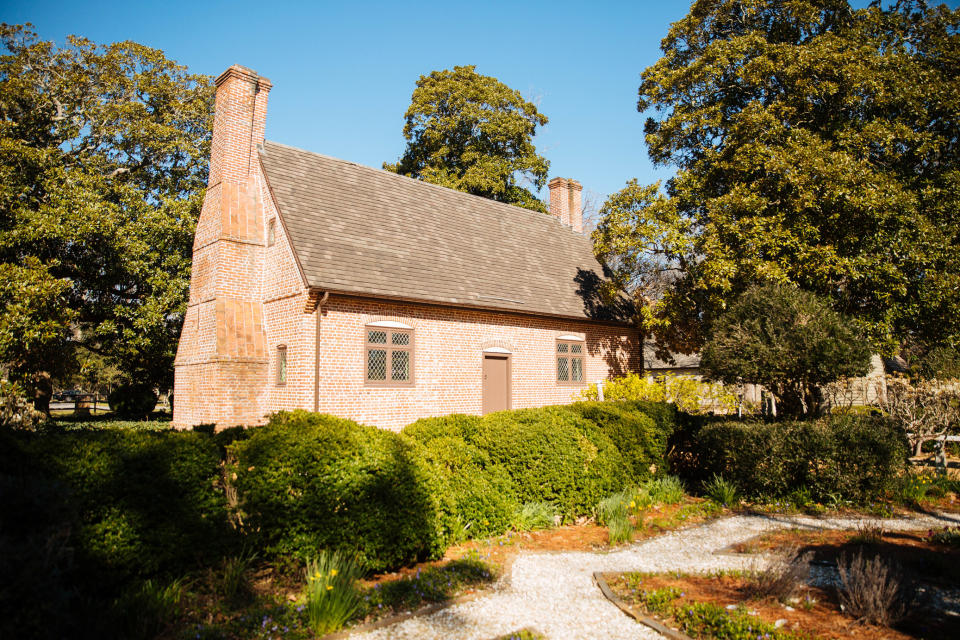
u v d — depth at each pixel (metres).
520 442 8.30
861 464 9.48
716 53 15.80
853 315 14.04
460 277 16.19
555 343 18.19
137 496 5.14
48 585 3.68
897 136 13.90
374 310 13.67
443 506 6.82
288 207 14.18
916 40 16.27
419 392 14.30
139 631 4.42
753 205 13.92
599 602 5.48
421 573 6.05
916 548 7.07
